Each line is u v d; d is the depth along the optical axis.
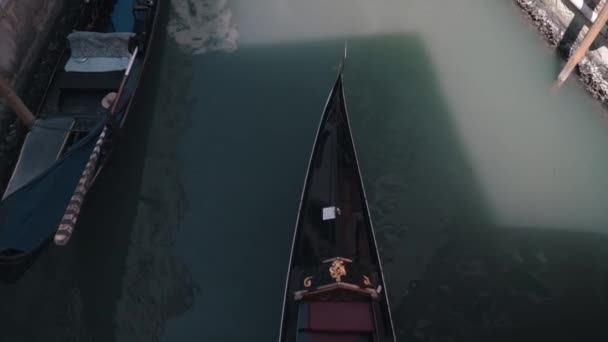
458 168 10.38
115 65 11.18
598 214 9.60
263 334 8.39
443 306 8.54
